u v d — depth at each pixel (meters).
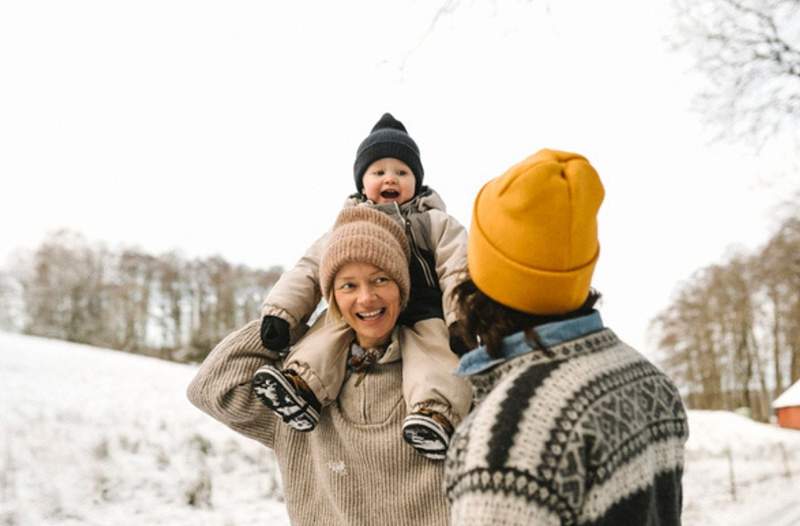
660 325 66.31
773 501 11.03
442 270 2.20
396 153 2.70
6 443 9.69
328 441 2.11
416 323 2.15
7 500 7.51
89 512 7.66
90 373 21.03
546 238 1.37
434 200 2.59
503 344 1.44
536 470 1.21
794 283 45.66
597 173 1.43
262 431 2.30
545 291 1.40
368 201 2.63
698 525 9.29
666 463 1.43
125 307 78.56
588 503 1.23
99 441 10.34
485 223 1.47
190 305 82.19
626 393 1.38
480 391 1.49
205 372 2.23
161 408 14.67
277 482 9.70
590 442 1.25
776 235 34.47
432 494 1.97
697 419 27.81
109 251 81.06
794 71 8.38
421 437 1.86
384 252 2.01
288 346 2.27
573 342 1.41
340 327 2.14
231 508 8.48
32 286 73.94
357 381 2.09
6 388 15.20
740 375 57.78
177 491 8.71
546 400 1.29
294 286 2.28
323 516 2.13
